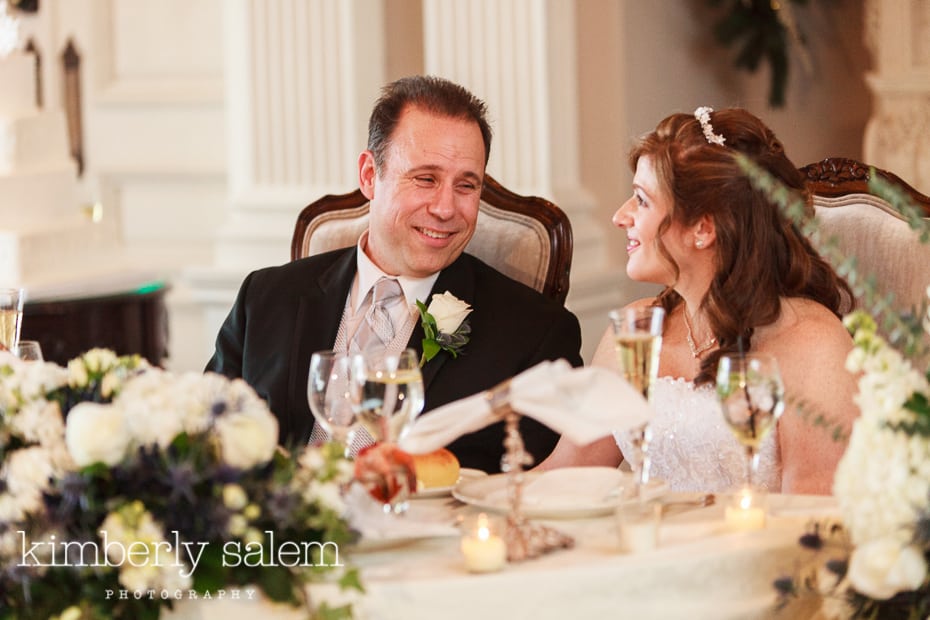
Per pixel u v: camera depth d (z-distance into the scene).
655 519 2.62
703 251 3.73
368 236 4.46
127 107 10.59
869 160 9.77
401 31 7.93
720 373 2.74
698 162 3.63
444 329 4.14
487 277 4.41
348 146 7.69
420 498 3.10
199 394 2.59
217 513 2.44
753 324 3.63
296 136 7.77
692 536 2.71
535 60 6.97
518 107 7.03
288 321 4.41
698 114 3.73
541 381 2.62
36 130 8.05
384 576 2.53
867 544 2.40
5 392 2.73
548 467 3.94
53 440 2.67
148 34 10.52
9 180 7.79
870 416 2.44
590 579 2.49
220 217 10.45
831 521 2.68
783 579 2.53
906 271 4.06
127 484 2.50
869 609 2.49
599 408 2.58
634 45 7.88
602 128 7.69
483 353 4.20
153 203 10.62
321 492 2.53
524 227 4.61
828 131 10.33
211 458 2.52
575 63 7.21
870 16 9.73
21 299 3.64
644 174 3.73
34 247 7.73
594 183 7.67
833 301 3.79
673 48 8.35
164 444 2.50
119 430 2.47
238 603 2.52
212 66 10.38
